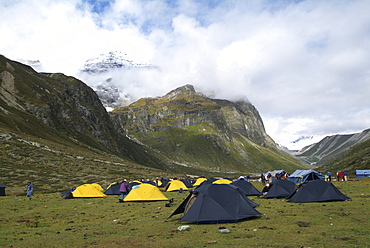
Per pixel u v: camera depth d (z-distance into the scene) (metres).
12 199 40.66
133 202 34.91
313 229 15.29
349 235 13.63
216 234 15.23
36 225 20.47
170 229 17.22
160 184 64.69
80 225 20.34
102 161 121.00
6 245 14.83
